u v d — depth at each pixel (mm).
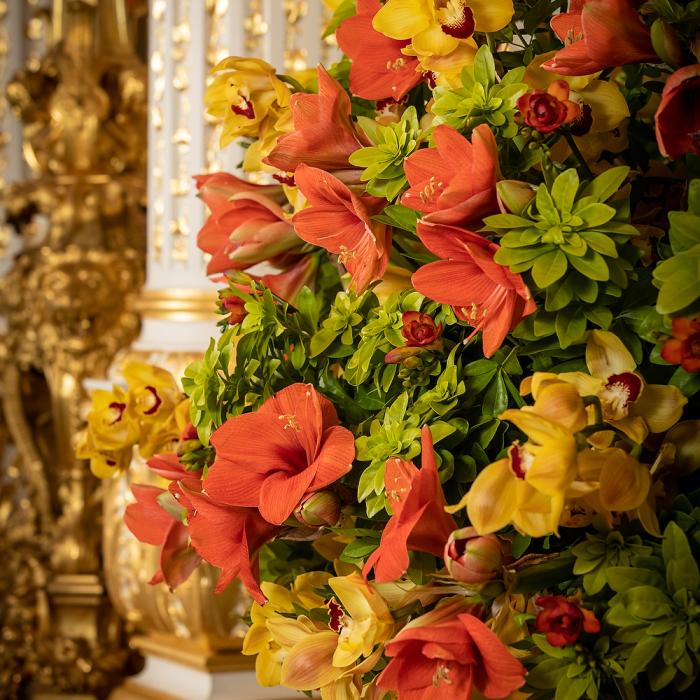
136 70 2393
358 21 837
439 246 686
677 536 631
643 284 697
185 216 1692
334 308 831
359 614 712
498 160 708
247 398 830
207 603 1578
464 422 737
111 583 1742
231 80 917
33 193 2404
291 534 789
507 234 660
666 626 627
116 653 2299
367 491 719
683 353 622
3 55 2752
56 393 2348
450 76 775
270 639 832
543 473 593
